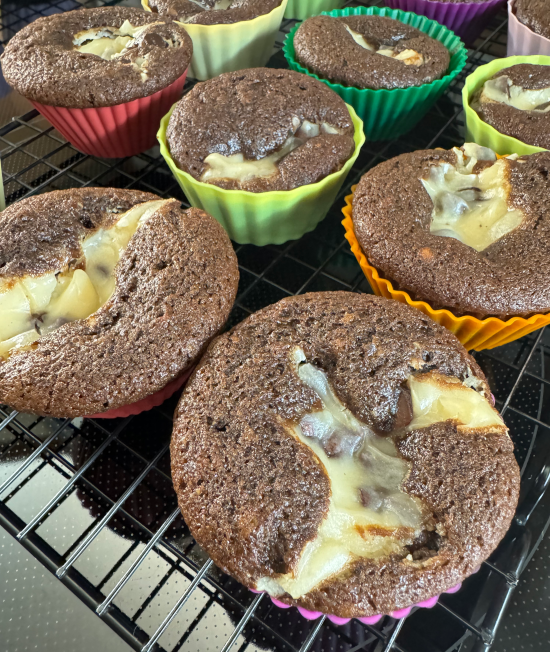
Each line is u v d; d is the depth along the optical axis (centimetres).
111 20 19
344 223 15
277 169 15
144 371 11
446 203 14
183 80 19
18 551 12
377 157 20
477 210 14
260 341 11
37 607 11
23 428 13
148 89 17
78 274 13
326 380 11
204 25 20
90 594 11
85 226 13
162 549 12
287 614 11
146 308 12
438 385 11
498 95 18
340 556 9
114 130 18
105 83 16
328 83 19
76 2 25
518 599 12
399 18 22
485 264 13
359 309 12
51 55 17
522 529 12
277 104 16
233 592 11
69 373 11
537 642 11
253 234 17
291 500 9
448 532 9
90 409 11
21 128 20
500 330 13
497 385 15
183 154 16
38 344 12
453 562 9
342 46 19
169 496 13
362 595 9
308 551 9
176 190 19
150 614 11
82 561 12
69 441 14
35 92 17
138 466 13
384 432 11
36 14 24
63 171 19
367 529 9
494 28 25
